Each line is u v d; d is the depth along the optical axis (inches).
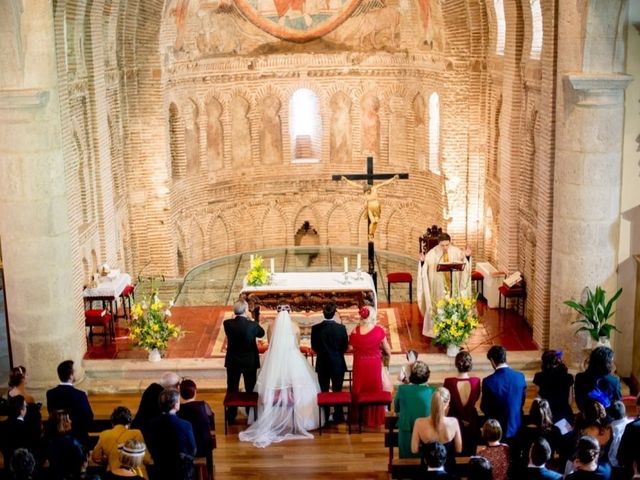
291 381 654.5
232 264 1132.5
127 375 777.6
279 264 1127.6
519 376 528.1
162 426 482.9
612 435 484.4
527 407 704.4
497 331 850.1
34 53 682.2
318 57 1129.4
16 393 534.3
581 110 695.7
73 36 794.8
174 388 534.3
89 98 846.5
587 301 706.2
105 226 883.4
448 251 837.2
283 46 1122.7
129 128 985.5
